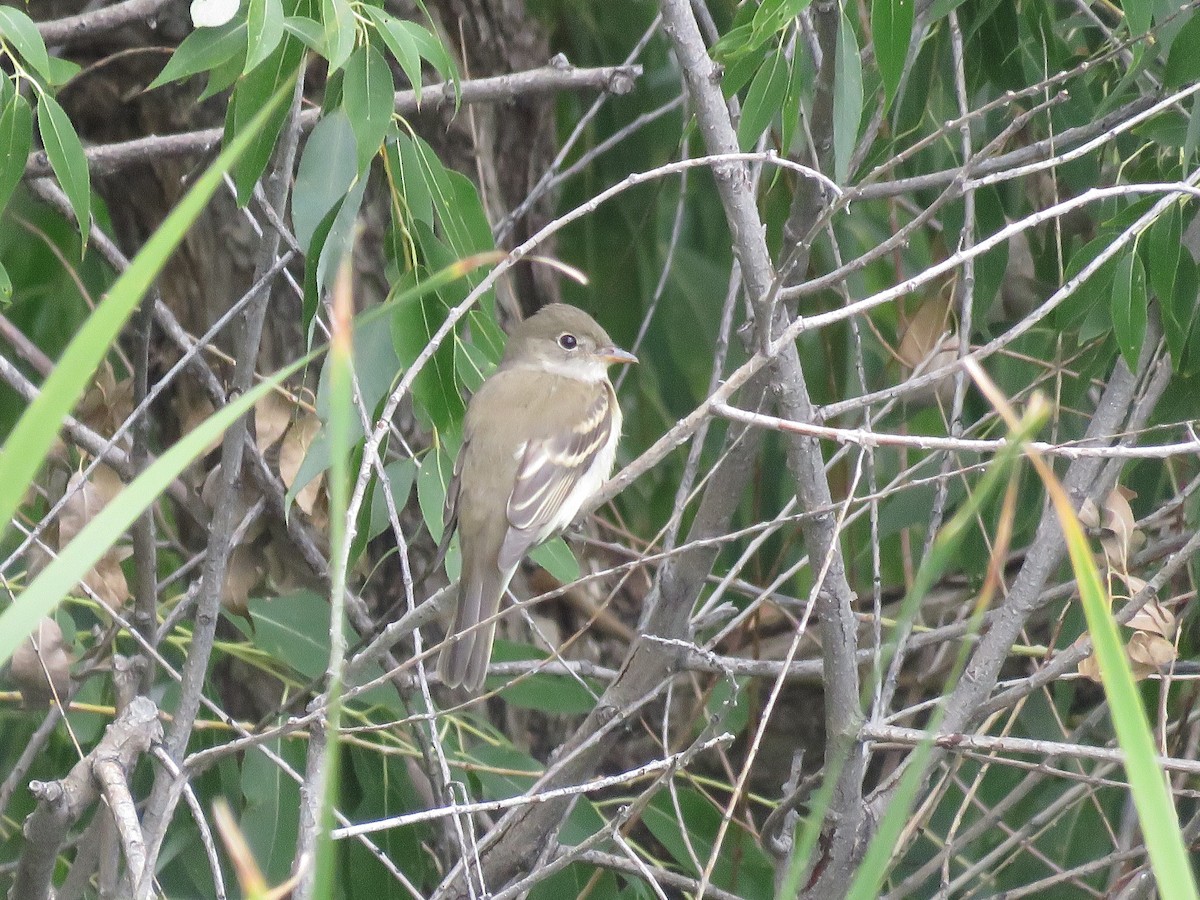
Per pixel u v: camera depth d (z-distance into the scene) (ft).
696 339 45.27
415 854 33.37
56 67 26.61
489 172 39.45
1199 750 34.94
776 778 46.09
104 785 21.58
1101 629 11.85
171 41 36.96
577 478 31.14
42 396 10.96
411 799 34.01
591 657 42.98
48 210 42.78
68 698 29.04
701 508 28.84
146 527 27.84
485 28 39.24
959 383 29.22
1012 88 35.47
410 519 37.11
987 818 30.07
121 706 26.50
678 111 44.37
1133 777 11.40
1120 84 30.07
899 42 25.00
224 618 36.42
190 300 37.93
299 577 32.50
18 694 34.83
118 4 33.35
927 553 28.76
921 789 28.17
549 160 42.60
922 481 22.65
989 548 33.45
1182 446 19.85
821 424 25.55
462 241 28.07
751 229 23.31
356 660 23.29
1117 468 28.58
